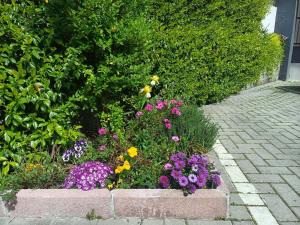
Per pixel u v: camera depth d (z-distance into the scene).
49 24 3.44
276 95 8.95
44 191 3.01
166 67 5.86
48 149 3.68
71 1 3.21
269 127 5.71
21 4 3.44
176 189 2.98
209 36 6.59
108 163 3.39
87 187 3.02
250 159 4.20
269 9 10.30
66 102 3.70
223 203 2.87
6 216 3.02
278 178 3.64
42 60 3.46
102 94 3.90
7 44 3.30
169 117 3.94
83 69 3.53
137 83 3.92
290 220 2.87
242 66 8.27
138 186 3.14
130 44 3.77
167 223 2.85
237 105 7.58
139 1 3.92
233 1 7.49
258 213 2.97
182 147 3.63
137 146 3.67
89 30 3.32
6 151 3.34
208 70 6.84
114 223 2.88
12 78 3.21
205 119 4.28
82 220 2.93
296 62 12.34
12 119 3.28
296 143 4.84
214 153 4.38
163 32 5.75
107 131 3.74
